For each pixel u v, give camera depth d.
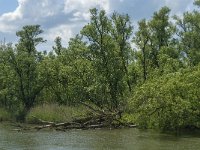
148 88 37.19
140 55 56.38
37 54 73.06
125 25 56.47
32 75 67.00
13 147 29.12
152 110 37.19
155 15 57.59
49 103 57.78
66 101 61.44
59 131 39.75
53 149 27.95
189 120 35.69
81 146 29.11
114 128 41.41
